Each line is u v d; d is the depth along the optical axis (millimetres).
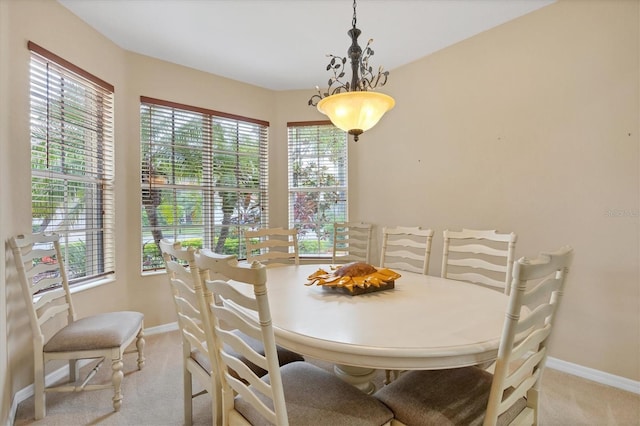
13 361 1800
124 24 2453
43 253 1950
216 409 1369
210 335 1294
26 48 1968
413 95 3111
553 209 2285
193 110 3182
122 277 2732
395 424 1141
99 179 2594
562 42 2223
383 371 2191
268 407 1116
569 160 2211
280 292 1673
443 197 2914
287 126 3729
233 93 3447
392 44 2801
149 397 1927
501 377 986
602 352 2088
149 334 2883
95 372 2104
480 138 2664
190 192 3191
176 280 1541
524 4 2275
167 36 2625
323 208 3719
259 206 3664
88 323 1940
